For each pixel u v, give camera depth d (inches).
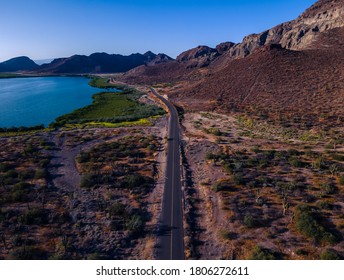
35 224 1112.8
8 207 1244.5
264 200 1250.6
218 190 1370.6
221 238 1014.4
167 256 934.4
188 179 1551.4
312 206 1173.7
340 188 1322.6
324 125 2460.6
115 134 2559.1
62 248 969.5
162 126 2871.6
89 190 1425.9
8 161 1827.0
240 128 2657.5
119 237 1047.0
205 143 2187.5
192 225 1115.9
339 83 3506.4
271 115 2994.6
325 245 937.5
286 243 960.9
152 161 1855.3
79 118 3486.7
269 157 1797.5
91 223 1136.2
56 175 1630.2
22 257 899.4
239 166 1630.2
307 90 3604.8
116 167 1717.5
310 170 1563.7
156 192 1408.7
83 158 1861.5
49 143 2281.0
